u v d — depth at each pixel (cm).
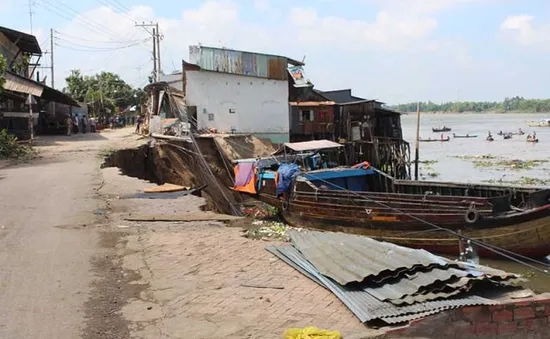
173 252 742
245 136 2570
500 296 547
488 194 1403
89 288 593
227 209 2119
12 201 1123
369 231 1366
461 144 5944
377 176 1686
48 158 1975
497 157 4216
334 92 3659
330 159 2261
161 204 1115
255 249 759
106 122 5475
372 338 461
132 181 1441
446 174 3225
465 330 507
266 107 2830
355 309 514
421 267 576
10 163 1819
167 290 588
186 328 489
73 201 1128
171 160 2447
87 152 2166
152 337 472
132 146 2462
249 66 2770
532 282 1077
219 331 482
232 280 622
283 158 1856
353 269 596
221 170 2364
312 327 471
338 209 1420
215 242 796
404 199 1309
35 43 3117
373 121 3472
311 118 3009
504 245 1194
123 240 805
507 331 521
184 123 2538
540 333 530
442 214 1248
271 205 1666
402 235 1310
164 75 3653
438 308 502
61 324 497
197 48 2675
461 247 1145
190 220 955
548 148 5172
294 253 722
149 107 3616
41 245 770
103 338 470
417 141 2638
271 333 477
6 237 814
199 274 645
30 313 521
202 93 2714
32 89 2578
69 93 6206
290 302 550
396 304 513
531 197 1207
